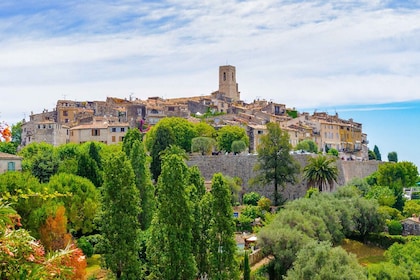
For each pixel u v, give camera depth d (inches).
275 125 5221.5
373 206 4365.2
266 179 5191.9
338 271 2640.3
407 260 3009.4
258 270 3112.7
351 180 5856.3
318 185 5103.3
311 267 2704.2
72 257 1003.9
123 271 2459.4
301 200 4133.9
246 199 5221.5
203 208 2667.3
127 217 2495.1
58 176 3641.7
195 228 2625.5
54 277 855.1
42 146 6003.9
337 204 4259.4
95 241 3250.5
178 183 2471.7
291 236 3203.7
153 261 2477.9
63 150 5585.6
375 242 4284.0
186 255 2423.7
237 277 2554.1
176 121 6998.0
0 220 842.2
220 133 7091.5
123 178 2529.5
